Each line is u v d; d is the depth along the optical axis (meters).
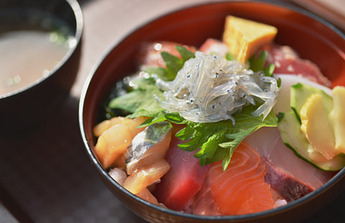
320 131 0.26
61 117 0.33
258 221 0.23
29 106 0.30
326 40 0.30
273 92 0.27
